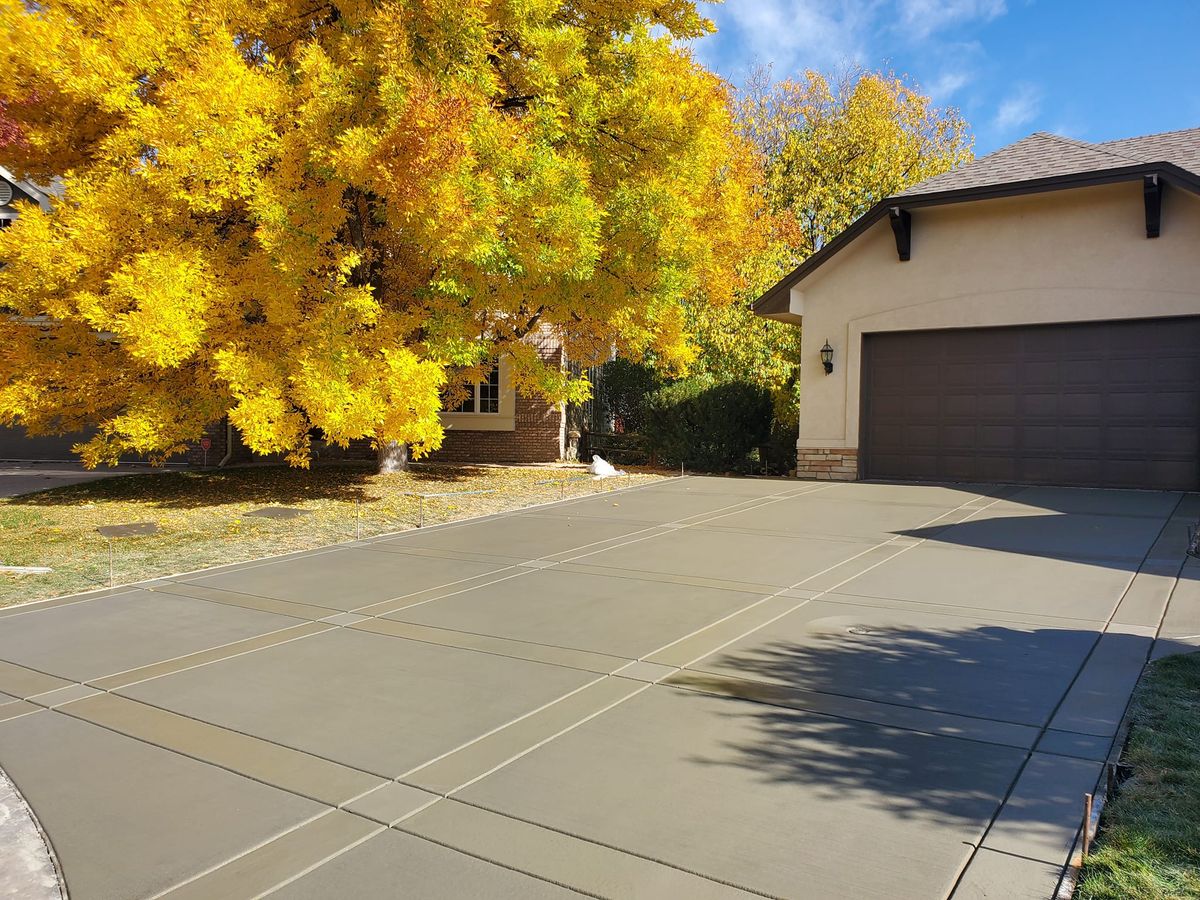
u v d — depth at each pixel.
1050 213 12.52
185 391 11.60
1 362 11.34
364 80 10.50
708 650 5.35
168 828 3.27
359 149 9.80
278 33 11.71
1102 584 6.75
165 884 2.88
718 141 14.08
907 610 6.18
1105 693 4.42
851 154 26.91
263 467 17.28
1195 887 2.70
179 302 9.73
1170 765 3.57
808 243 26.47
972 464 13.37
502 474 16.05
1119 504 10.55
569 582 7.33
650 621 6.05
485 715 4.35
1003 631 5.60
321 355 10.43
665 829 3.16
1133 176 11.28
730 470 17.44
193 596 7.04
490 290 12.32
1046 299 12.56
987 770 3.59
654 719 4.25
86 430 20.89
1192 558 7.52
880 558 7.99
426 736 4.10
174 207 10.35
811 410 14.66
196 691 4.79
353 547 9.12
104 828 3.28
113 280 9.72
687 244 13.30
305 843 3.13
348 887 2.84
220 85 9.70
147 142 10.08
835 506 11.26
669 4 13.16
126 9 9.92
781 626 5.85
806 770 3.63
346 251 11.23
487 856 3.01
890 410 14.11
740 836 3.10
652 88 12.85
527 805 3.38
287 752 3.95
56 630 6.09
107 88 9.89
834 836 3.08
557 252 11.12
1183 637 5.35
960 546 8.41
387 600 6.82
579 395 13.60
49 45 9.56
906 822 3.17
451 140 9.52
